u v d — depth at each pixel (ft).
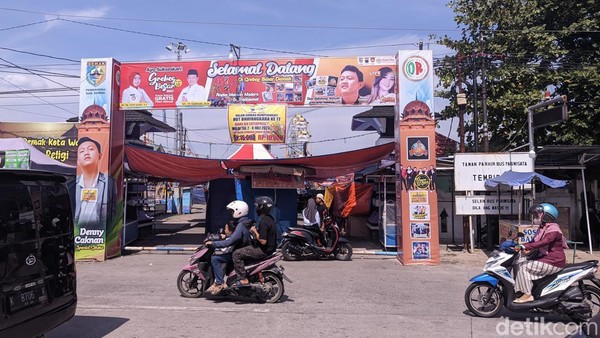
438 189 55.72
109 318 23.31
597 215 50.52
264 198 26.71
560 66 53.62
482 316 23.61
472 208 45.85
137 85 44.47
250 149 54.39
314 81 43.16
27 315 15.85
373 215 58.75
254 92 43.57
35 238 16.72
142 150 47.93
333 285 31.55
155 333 20.76
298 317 23.48
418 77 41.22
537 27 54.85
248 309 25.04
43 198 17.57
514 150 50.98
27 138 56.49
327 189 66.18
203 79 43.98
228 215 57.62
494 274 23.20
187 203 114.42
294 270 37.50
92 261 41.86
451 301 27.04
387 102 42.73
